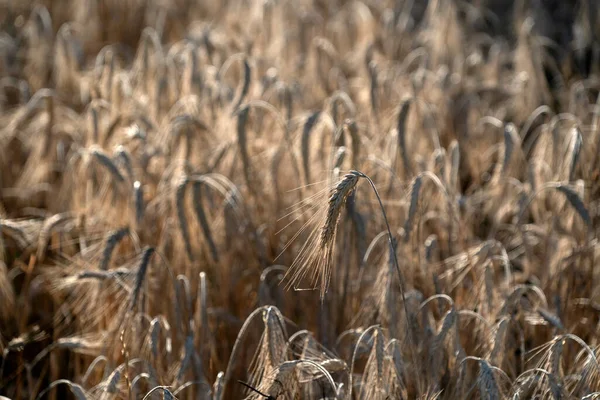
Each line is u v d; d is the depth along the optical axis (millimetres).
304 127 5477
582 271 5414
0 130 7723
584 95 7230
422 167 6082
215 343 5262
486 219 7062
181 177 5328
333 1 10742
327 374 3660
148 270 4793
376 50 8750
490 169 7777
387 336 4559
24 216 7152
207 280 5430
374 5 10102
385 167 5172
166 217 5668
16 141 7750
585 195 5555
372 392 4078
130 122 6484
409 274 5062
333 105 6004
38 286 5844
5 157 7285
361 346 4492
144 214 5504
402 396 4172
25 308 5684
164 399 3729
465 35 10258
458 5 10695
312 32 9438
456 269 5215
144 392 4625
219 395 4117
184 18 11055
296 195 5836
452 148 6016
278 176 6031
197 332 4961
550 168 6070
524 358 5000
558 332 4855
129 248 5680
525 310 5121
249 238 5535
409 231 4875
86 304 5410
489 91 8523
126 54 9586
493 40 10227
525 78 8062
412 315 4672
